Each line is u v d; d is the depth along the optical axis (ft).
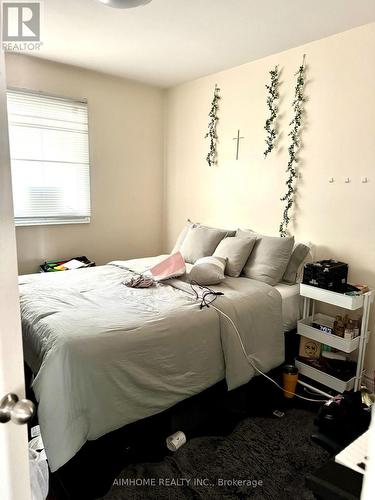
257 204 10.77
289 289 8.64
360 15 7.52
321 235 9.20
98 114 12.13
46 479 4.30
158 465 5.70
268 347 7.61
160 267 8.96
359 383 7.73
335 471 2.88
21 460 2.52
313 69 8.96
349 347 7.43
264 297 7.75
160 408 5.80
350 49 8.20
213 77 11.69
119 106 12.59
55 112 11.23
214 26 8.20
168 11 7.53
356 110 8.20
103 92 12.10
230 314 6.97
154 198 14.21
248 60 10.35
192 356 6.30
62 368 4.98
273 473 5.60
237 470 5.64
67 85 11.27
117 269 10.05
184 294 7.66
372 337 8.16
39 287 7.95
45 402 4.91
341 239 8.78
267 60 10.01
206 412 6.84
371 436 1.67
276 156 10.09
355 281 8.59
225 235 10.28
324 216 9.08
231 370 6.73
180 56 10.14
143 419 5.95
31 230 11.37
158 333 5.90
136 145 13.30
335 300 7.64
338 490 2.69
